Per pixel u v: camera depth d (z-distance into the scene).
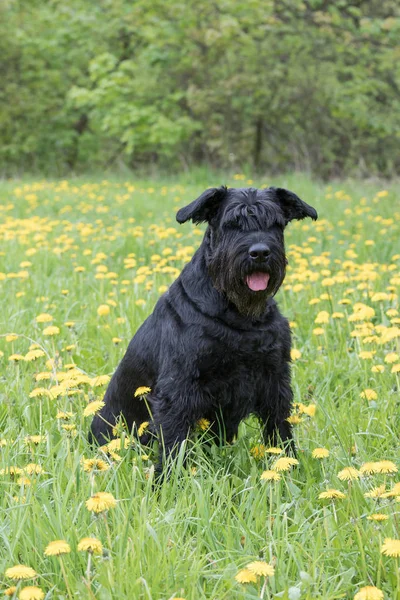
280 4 19.16
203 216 3.85
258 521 2.92
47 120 24.08
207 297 3.62
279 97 18.50
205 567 2.70
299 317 5.92
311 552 2.72
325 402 4.19
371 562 2.68
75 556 2.66
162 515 2.94
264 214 3.65
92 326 5.72
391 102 19.08
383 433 3.83
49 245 9.15
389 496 2.84
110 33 21.16
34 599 2.21
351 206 12.13
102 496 2.58
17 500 2.94
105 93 19.41
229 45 18.67
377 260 8.09
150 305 5.95
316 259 6.87
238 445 3.73
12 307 6.04
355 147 19.47
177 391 3.59
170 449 3.58
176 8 18.48
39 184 16.92
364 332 4.85
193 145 20.77
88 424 4.26
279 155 19.89
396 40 18.75
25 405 4.09
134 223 10.94
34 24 22.94
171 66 19.72
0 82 23.28
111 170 22.34
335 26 18.59
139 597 2.40
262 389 3.71
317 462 3.52
